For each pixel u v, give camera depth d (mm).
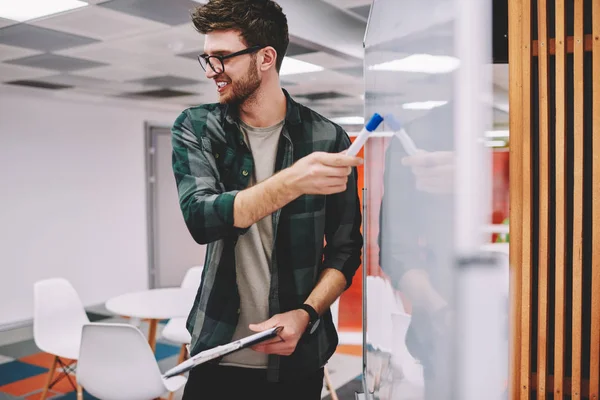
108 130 6938
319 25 3816
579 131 939
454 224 638
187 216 1031
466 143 627
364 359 1786
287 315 1121
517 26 900
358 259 1287
